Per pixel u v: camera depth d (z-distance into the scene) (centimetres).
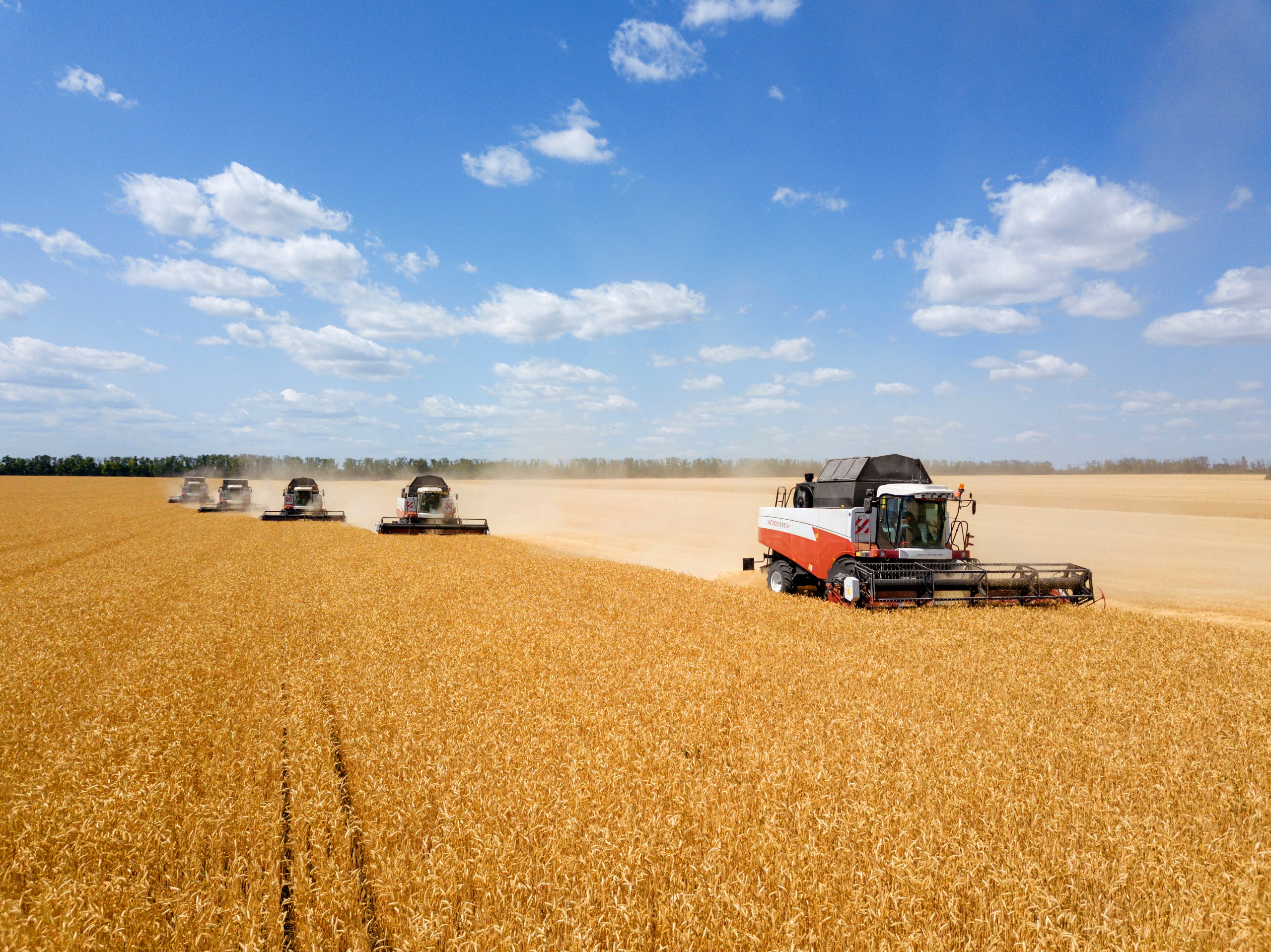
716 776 666
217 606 1598
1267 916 464
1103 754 752
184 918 454
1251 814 635
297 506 4650
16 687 967
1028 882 486
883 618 1573
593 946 431
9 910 464
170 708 860
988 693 985
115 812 580
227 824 570
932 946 431
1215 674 1139
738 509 6769
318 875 501
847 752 732
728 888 482
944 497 1816
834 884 489
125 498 8162
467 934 441
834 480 2034
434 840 546
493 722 818
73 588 1891
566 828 559
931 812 596
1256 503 6297
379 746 737
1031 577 1769
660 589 1945
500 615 1530
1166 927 462
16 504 6969
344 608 1582
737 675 1073
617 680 1023
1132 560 2873
